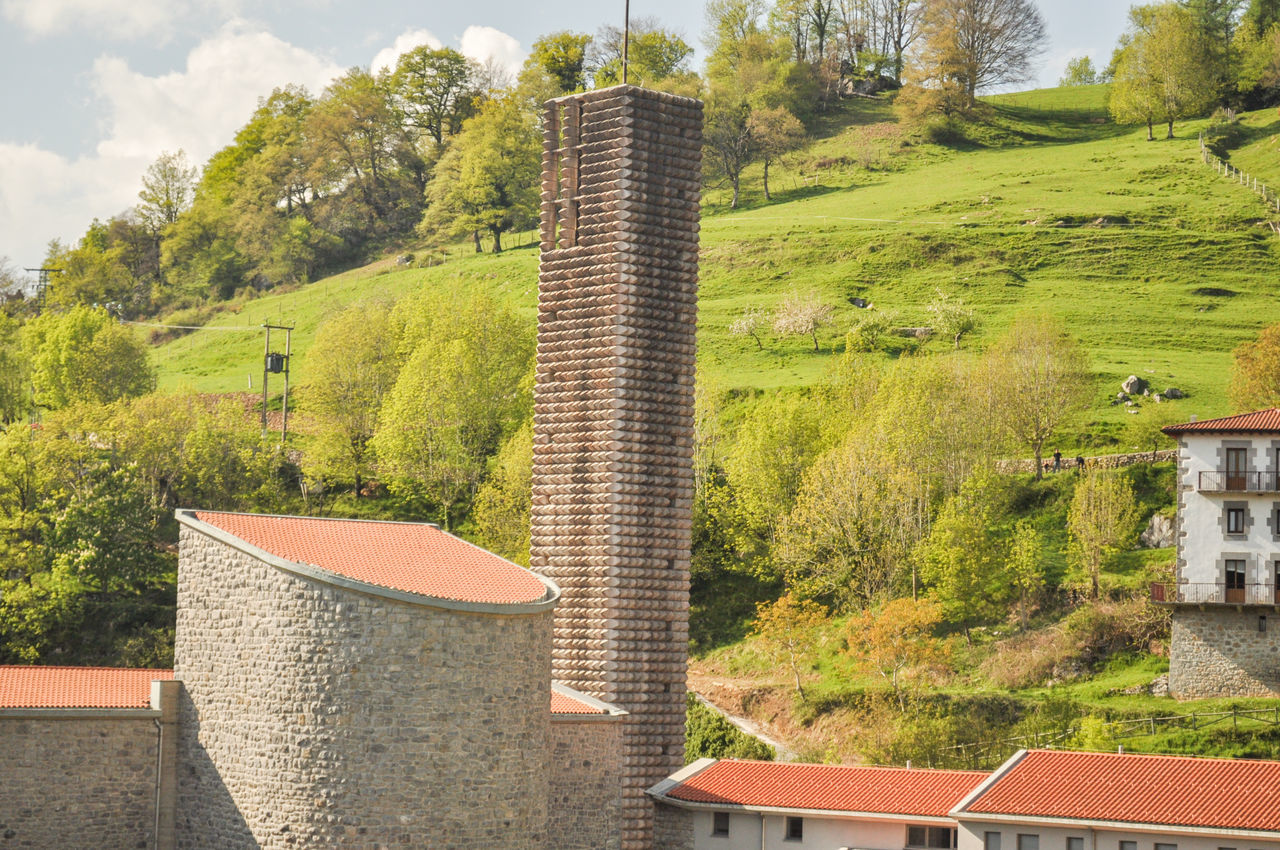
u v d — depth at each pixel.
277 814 55.16
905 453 117.81
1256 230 180.88
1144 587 101.31
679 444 72.88
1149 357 148.38
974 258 183.88
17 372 177.38
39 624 111.25
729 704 103.00
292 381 188.00
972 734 87.69
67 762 56.53
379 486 147.62
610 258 72.44
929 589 108.69
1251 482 90.38
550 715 60.91
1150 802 57.59
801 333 167.25
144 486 133.50
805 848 63.28
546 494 73.00
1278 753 79.75
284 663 55.81
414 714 54.97
